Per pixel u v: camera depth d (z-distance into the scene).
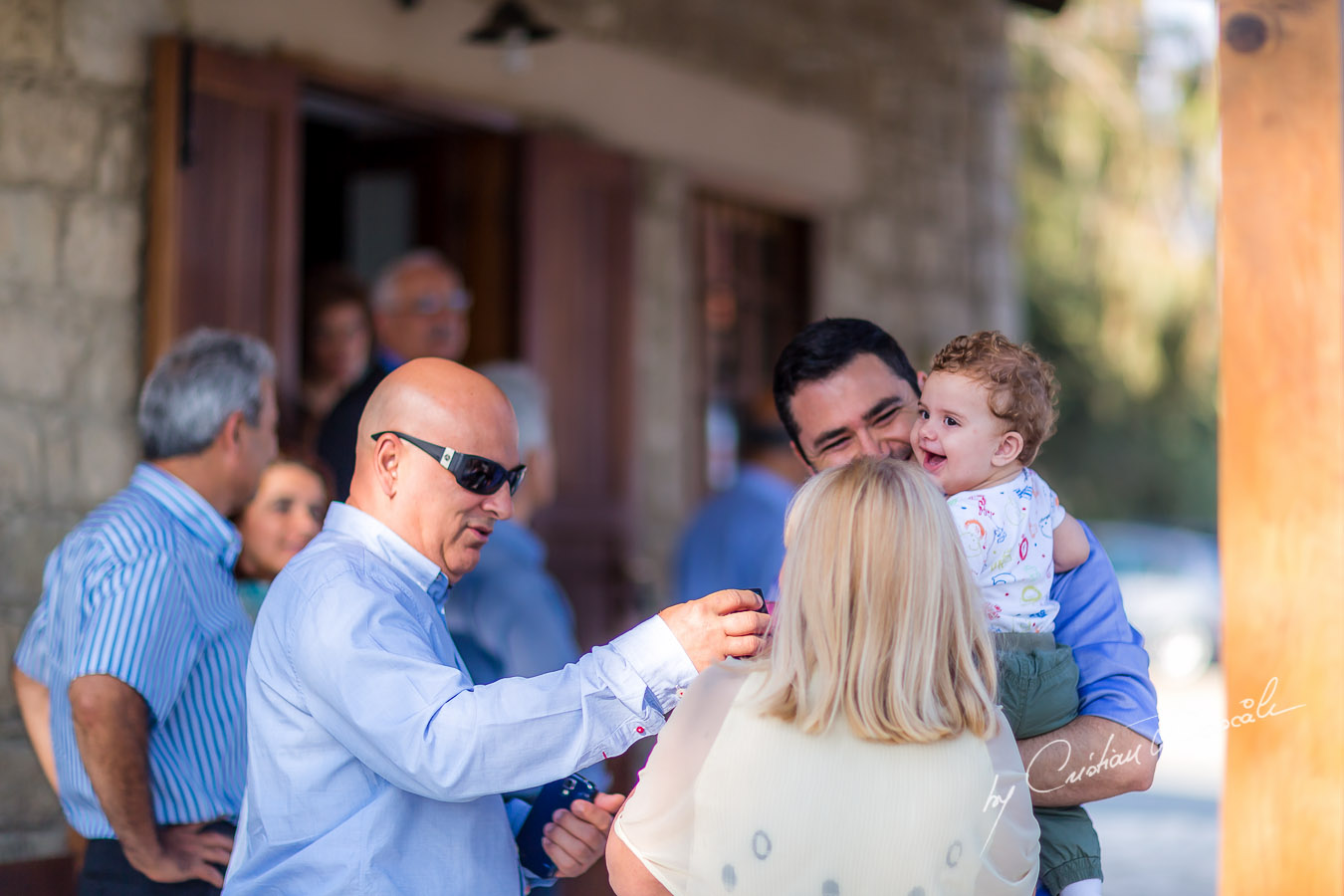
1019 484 2.01
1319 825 2.06
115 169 4.00
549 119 5.45
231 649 2.59
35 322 3.81
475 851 2.00
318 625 1.92
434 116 5.10
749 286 6.52
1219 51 2.16
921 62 7.26
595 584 5.51
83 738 2.38
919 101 7.23
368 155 5.57
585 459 5.50
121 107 4.02
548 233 5.35
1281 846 2.08
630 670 1.87
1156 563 15.76
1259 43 2.14
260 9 4.41
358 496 2.10
